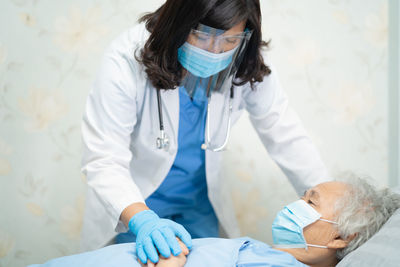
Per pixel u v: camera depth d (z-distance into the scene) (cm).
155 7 194
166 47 100
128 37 119
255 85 127
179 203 145
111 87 112
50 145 196
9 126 192
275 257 96
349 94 205
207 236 154
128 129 118
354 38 202
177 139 129
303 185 134
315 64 202
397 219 98
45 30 190
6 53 188
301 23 200
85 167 114
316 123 206
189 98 126
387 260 83
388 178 211
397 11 198
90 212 137
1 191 195
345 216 101
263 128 140
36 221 200
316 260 106
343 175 117
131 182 110
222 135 136
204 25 94
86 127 117
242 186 208
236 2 91
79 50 192
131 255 92
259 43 109
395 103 204
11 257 200
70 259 91
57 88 193
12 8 187
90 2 191
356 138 208
